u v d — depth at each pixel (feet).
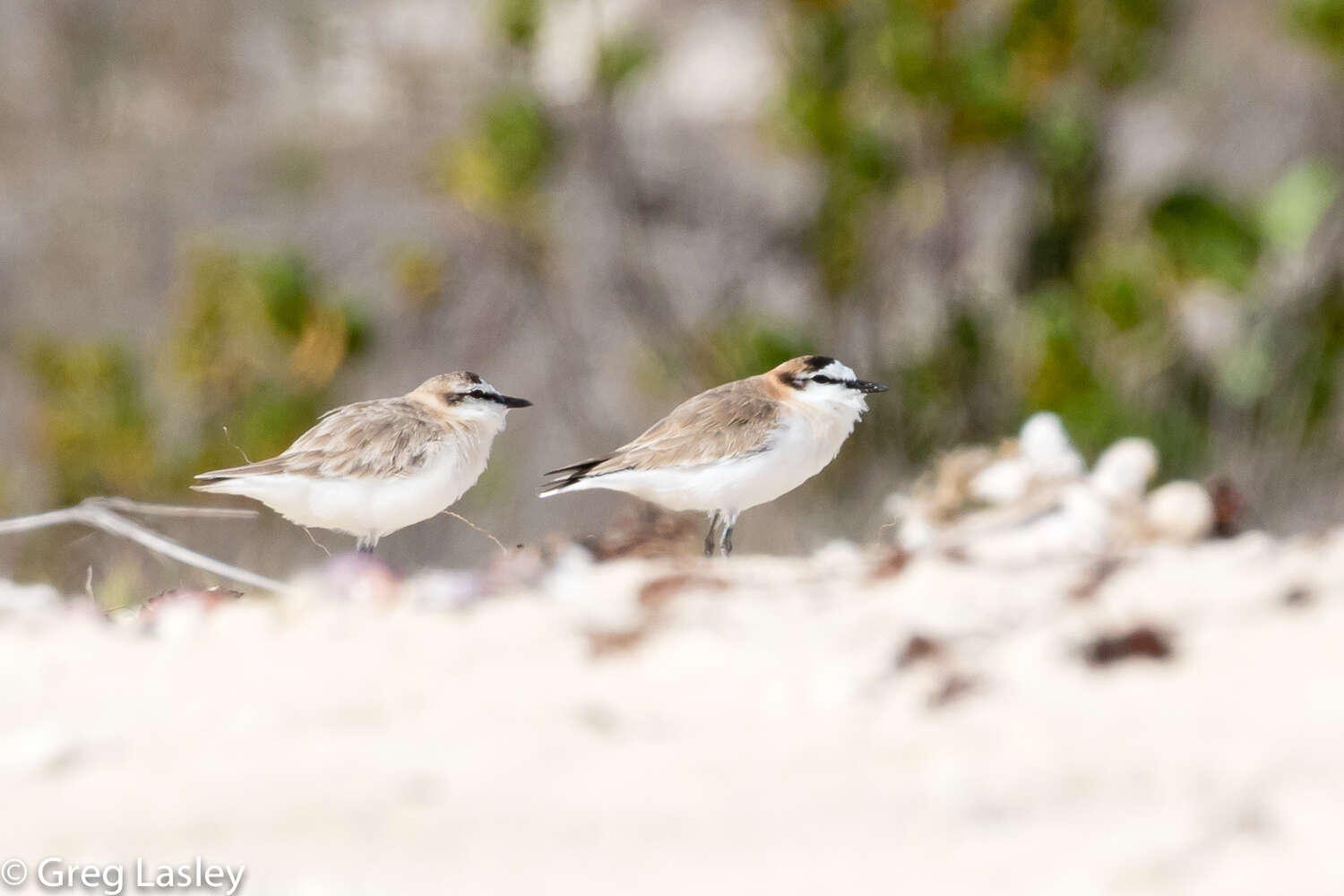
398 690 23.22
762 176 71.92
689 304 66.03
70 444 55.11
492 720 21.89
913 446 55.31
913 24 55.83
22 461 60.95
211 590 32.91
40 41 90.43
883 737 20.44
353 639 25.41
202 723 22.65
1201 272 55.26
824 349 58.34
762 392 36.01
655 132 82.17
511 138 59.72
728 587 27.20
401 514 34.63
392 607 26.96
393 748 21.29
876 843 18.16
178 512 33.88
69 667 25.16
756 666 22.98
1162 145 75.51
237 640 25.85
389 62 79.46
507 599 27.12
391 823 19.48
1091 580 25.30
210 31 90.89
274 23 90.07
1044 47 56.29
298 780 20.62
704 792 19.54
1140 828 17.87
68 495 55.31
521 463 63.41
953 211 57.72
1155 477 53.78
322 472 33.91
